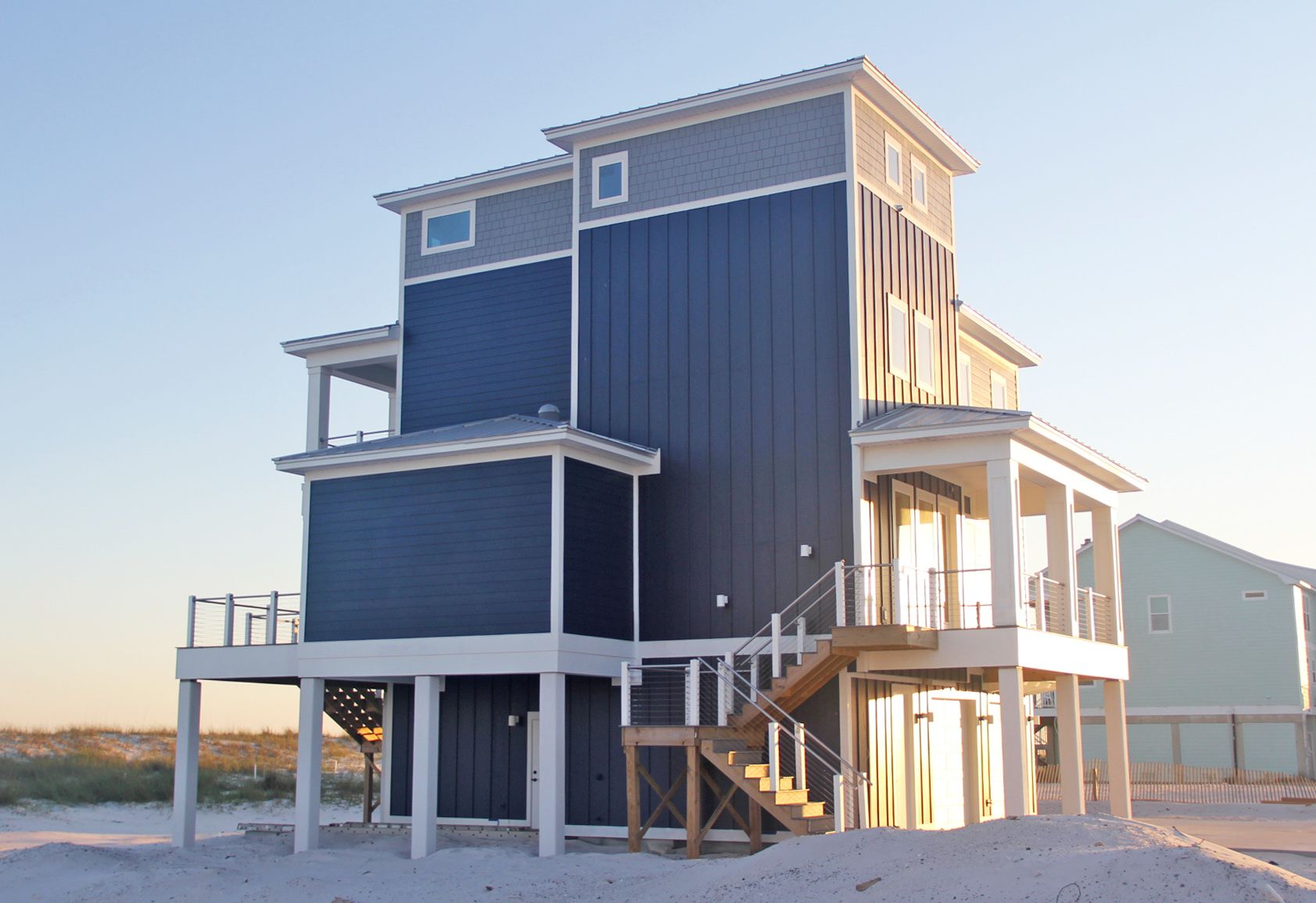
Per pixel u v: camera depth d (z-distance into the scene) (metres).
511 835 23.00
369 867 19.06
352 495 22.55
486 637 20.80
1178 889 11.18
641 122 23.83
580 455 21.30
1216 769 46.22
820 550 21.28
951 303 25.78
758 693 20.14
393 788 25.09
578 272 24.16
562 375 24.66
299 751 22.06
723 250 22.95
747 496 21.97
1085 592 23.39
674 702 21.86
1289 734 46.62
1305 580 49.12
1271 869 12.14
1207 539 48.69
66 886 18.30
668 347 23.09
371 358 26.86
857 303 21.75
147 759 49.88
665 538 22.47
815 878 14.02
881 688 21.95
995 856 13.12
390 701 25.41
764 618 21.48
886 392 22.52
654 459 22.67
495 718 24.06
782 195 22.66
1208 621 48.41
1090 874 11.75
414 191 26.66
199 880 17.86
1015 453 20.42
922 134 24.67
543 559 20.61
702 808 21.45
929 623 22.58
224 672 23.27
